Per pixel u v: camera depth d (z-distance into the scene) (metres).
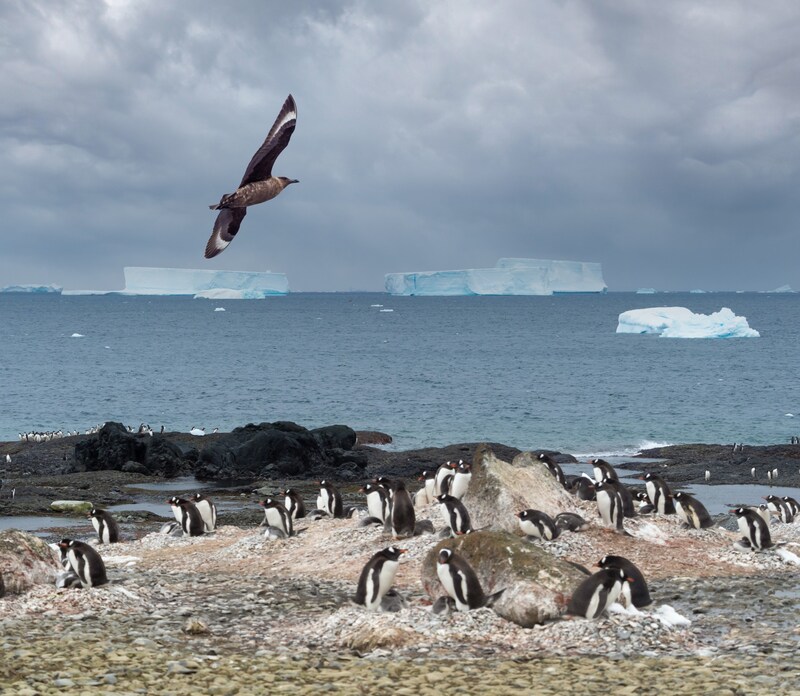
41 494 55.00
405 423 98.75
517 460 38.22
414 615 21.66
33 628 20.94
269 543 34.19
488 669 18.06
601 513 31.45
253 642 20.59
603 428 94.50
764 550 30.77
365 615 21.61
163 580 28.22
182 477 64.44
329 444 71.69
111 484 60.53
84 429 96.56
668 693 16.20
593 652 19.25
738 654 19.05
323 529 35.91
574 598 20.72
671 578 27.41
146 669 17.81
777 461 68.88
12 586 25.06
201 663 18.44
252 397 121.75
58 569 26.58
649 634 20.11
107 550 36.34
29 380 141.75
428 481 37.28
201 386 134.50
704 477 64.25
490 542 23.09
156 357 186.12
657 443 85.44
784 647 19.53
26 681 16.70
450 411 107.38
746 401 115.62
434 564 23.66
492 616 21.25
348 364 170.88
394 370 158.50
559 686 16.75
